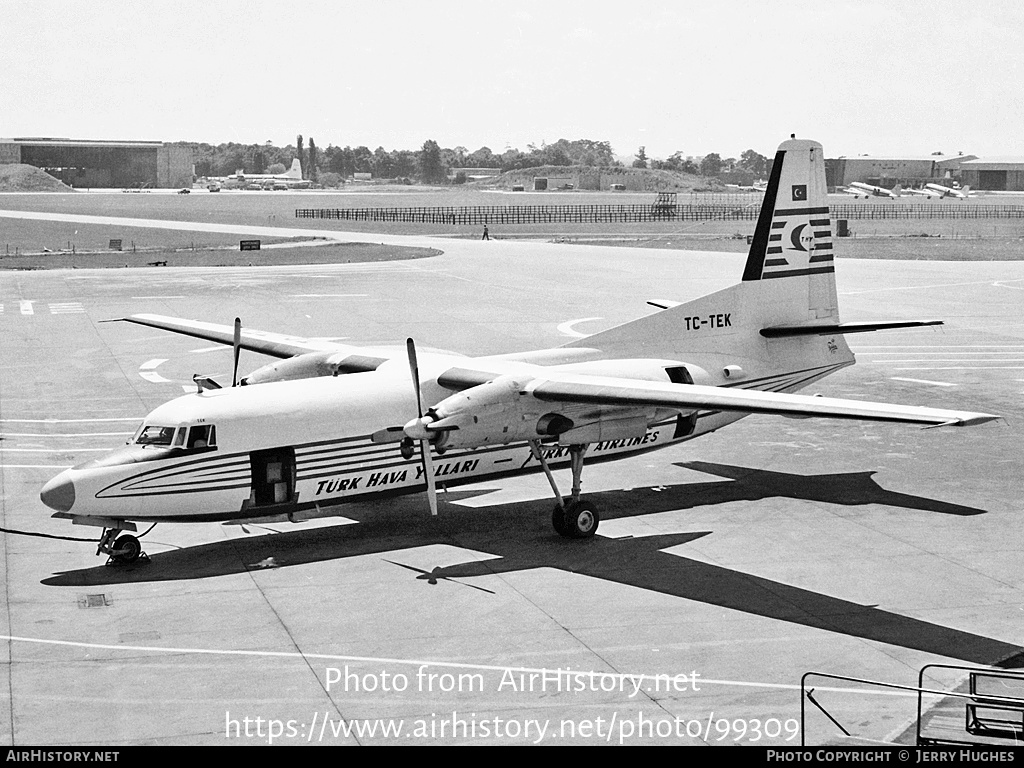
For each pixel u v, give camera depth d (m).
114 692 15.28
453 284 70.44
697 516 23.98
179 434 20.28
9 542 22.02
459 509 24.56
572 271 79.31
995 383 38.56
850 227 136.25
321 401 21.55
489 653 16.62
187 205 195.88
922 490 26.00
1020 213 173.75
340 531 22.88
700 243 111.00
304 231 129.25
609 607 18.52
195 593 19.16
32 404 34.91
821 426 32.84
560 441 21.47
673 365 24.30
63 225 134.75
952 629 17.55
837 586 19.56
